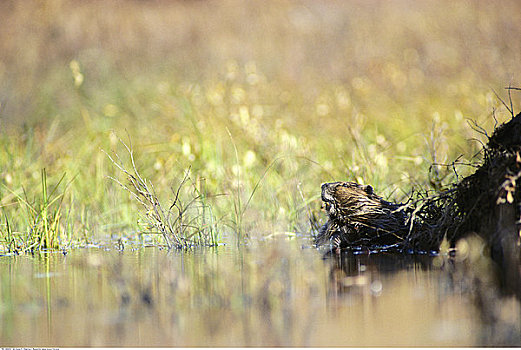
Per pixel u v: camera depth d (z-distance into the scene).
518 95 28.00
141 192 16.30
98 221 17.95
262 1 47.38
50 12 39.84
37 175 20.34
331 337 8.00
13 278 11.61
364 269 11.69
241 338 8.05
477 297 9.48
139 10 45.16
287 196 18.50
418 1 45.09
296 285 10.57
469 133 22.27
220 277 11.28
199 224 16.50
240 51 38.53
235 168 19.14
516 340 7.69
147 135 25.83
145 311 9.30
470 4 42.56
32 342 8.07
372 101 30.09
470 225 12.70
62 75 33.28
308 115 27.92
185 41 39.97
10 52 35.81
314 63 36.72
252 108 26.95
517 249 11.41
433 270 11.36
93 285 10.92
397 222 14.10
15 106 30.53
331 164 20.33
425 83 32.22
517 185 11.76
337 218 14.55
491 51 34.53
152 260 13.26
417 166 19.52
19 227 16.91
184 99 28.25
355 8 45.94
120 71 35.03
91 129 26.20
